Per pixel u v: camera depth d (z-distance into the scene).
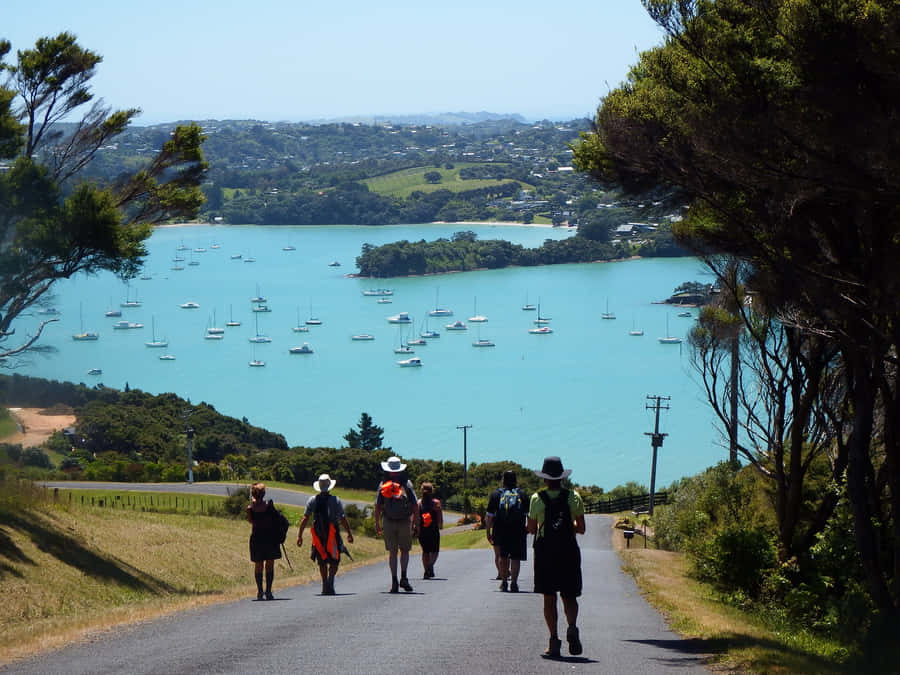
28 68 19.00
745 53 10.62
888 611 13.52
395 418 173.75
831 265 11.95
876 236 11.15
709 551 18.17
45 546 17.27
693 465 136.88
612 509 65.69
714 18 11.14
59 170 19.48
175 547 22.95
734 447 19.36
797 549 18.94
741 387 19.42
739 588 17.47
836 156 9.92
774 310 12.97
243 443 111.25
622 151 11.84
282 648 8.49
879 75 9.41
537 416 173.00
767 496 21.67
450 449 149.25
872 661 10.41
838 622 14.30
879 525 16.83
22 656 8.17
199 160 19.98
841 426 17.61
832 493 18.98
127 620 10.88
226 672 7.28
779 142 10.29
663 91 11.58
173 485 73.19
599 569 22.72
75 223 16.69
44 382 103.88
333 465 90.75
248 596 14.20
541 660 8.13
